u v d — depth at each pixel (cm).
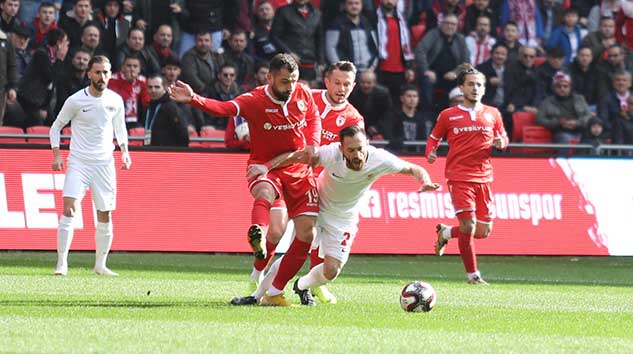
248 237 2219
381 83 5112
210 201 4191
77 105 3353
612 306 2731
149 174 4150
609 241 4494
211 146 4700
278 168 2353
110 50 4778
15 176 4003
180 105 4784
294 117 2412
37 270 3428
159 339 1778
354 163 2261
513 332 2053
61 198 4038
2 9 4709
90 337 1783
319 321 2123
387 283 3275
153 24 4947
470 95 3484
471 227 3441
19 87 4634
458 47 5141
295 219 2362
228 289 2880
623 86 5325
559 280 3647
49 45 4681
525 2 5419
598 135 5122
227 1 5044
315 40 5047
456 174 3472
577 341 1934
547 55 5234
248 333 1886
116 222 4084
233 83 4872
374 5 5119
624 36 5478
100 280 3080
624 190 4538
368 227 4306
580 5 5528
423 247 4341
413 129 4894
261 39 5009
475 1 5291
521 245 4419
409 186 4369
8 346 1672
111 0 4816
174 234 4134
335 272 2411
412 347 1772
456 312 2402
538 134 5100
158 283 3023
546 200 4475
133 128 4703
